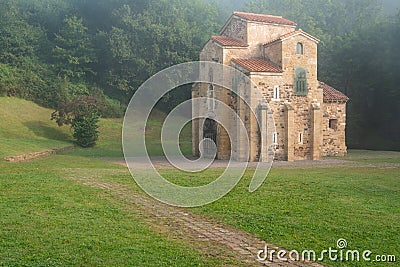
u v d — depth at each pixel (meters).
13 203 14.10
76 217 12.70
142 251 9.95
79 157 34.97
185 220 13.29
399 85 51.81
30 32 70.19
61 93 61.31
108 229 11.62
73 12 76.31
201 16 78.25
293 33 35.00
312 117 35.84
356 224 13.03
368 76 55.03
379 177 22.72
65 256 9.41
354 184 20.14
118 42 65.81
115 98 68.06
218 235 11.75
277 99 34.53
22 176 20.36
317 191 18.38
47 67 67.94
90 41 70.81
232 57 35.75
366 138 55.00
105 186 18.75
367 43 55.22
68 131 52.69
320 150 36.44
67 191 16.81
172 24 69.06
